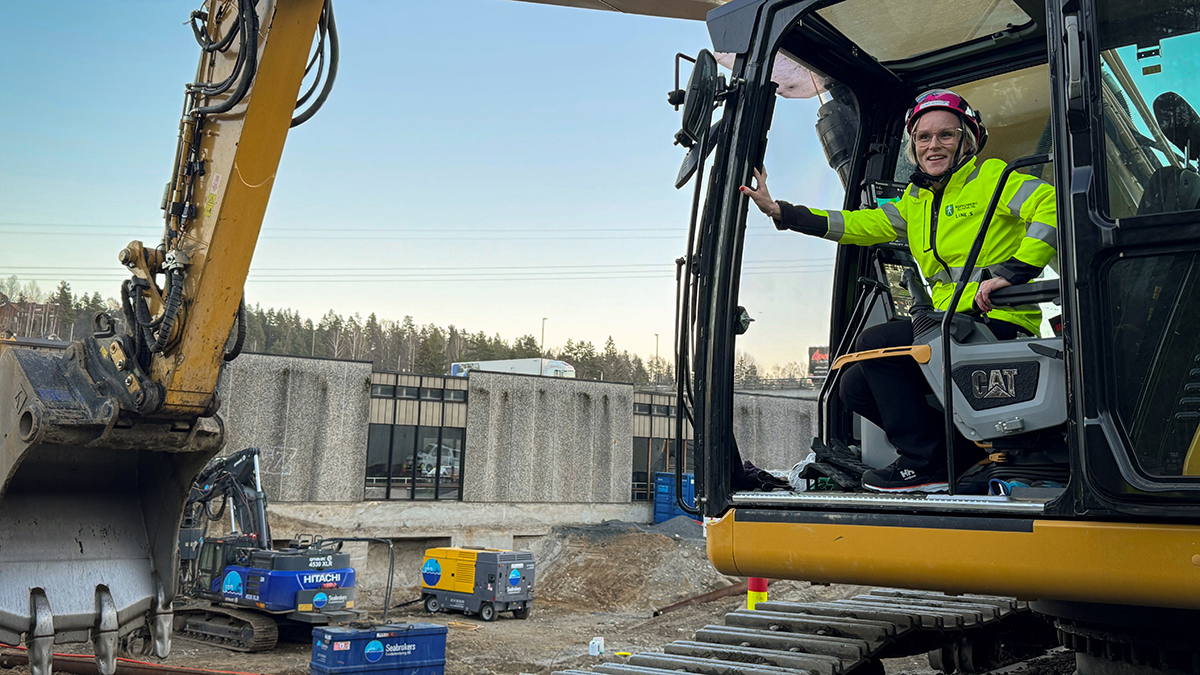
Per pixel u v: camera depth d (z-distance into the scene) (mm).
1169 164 2586
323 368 29125
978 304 3135
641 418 36031
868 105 4520
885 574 2920
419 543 30578
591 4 5832
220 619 18922
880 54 4273
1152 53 2605
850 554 2975
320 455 28750
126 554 4523
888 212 3836
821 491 3564
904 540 2871
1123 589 2502
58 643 4172
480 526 31375
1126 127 2615
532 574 23703
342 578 18688
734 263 3346
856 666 3910
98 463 4586
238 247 4820
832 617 4543
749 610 4875
